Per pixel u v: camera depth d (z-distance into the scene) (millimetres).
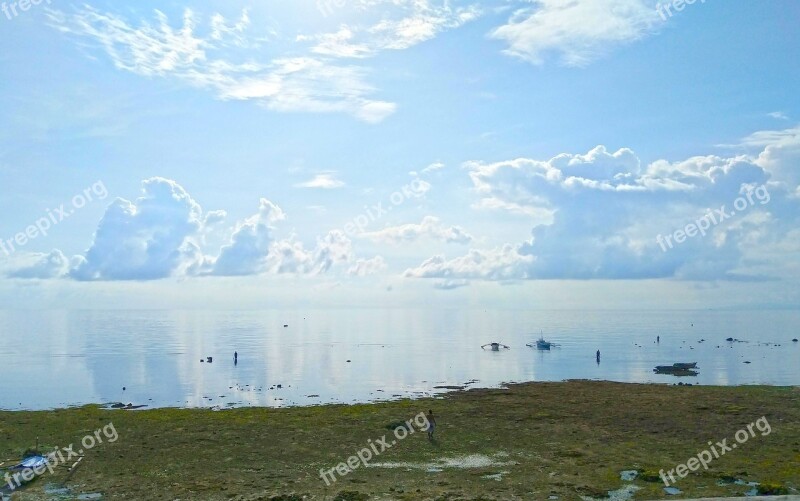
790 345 172375
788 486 33250
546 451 42188
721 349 159250
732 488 33438
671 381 95500
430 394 75812
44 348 169125
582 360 131625
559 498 32312
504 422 51875
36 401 77938
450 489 33938
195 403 74812
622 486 34125
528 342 189375
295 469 38469
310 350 162250
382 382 94375
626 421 51312
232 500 32375
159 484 35375
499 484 34812
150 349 166000
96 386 92938
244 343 189000
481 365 121812
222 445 44562
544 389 72688
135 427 50906
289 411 59000
